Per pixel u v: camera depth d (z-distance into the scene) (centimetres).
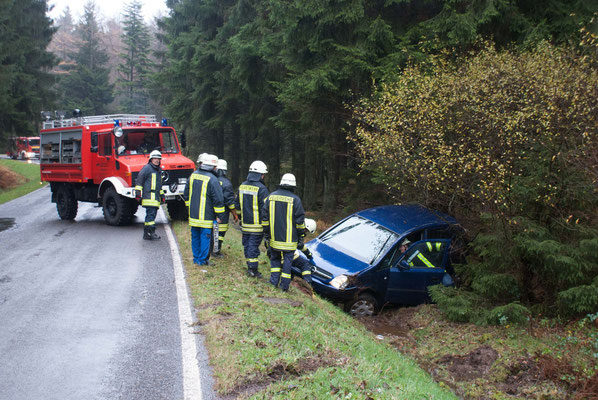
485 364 616
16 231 1172
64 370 419
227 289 658
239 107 2611
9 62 2933
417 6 1280
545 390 540
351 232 887
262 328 510
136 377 408
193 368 425
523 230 756
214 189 782
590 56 789
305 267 714
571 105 709
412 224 865
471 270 833
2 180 2764
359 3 1223
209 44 2439
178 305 593
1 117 2888
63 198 1402
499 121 774
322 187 2689
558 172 760
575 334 653
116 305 594
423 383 471
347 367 434
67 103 6594
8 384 392
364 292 789
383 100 1046
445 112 872
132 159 1220
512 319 707
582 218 765
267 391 378
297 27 1334
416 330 742
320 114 1460
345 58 1223
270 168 2520
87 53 7881
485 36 1125
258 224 749
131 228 1201
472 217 920
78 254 890
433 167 845
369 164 1080
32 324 526
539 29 1049
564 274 704
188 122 3022
